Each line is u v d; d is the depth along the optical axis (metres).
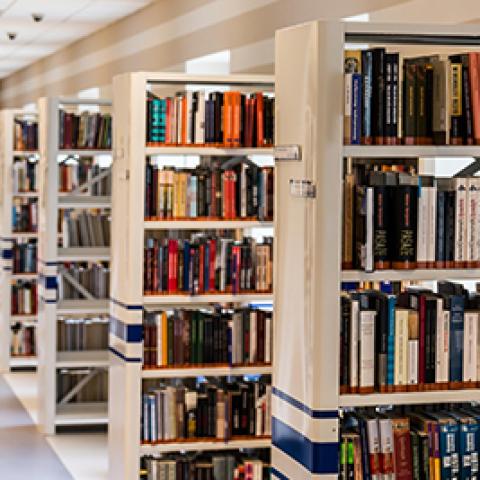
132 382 5.98
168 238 6.62
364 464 3.82
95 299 8.80
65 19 12.20
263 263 6.12
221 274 6.09
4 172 11.06
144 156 6.00
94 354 8.70
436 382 3.87
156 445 5.98
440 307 3.86
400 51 5.64
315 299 3.71
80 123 8.66
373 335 3.80
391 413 4.03
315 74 3.71
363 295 3.88
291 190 3.92
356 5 6.46
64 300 8.73
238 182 6.12
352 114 3.74
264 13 7.87
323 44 3.69
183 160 10.03
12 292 11.35
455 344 3.88
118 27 12.20
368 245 3.76
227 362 6.09
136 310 5.99
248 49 8.17
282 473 4.05
